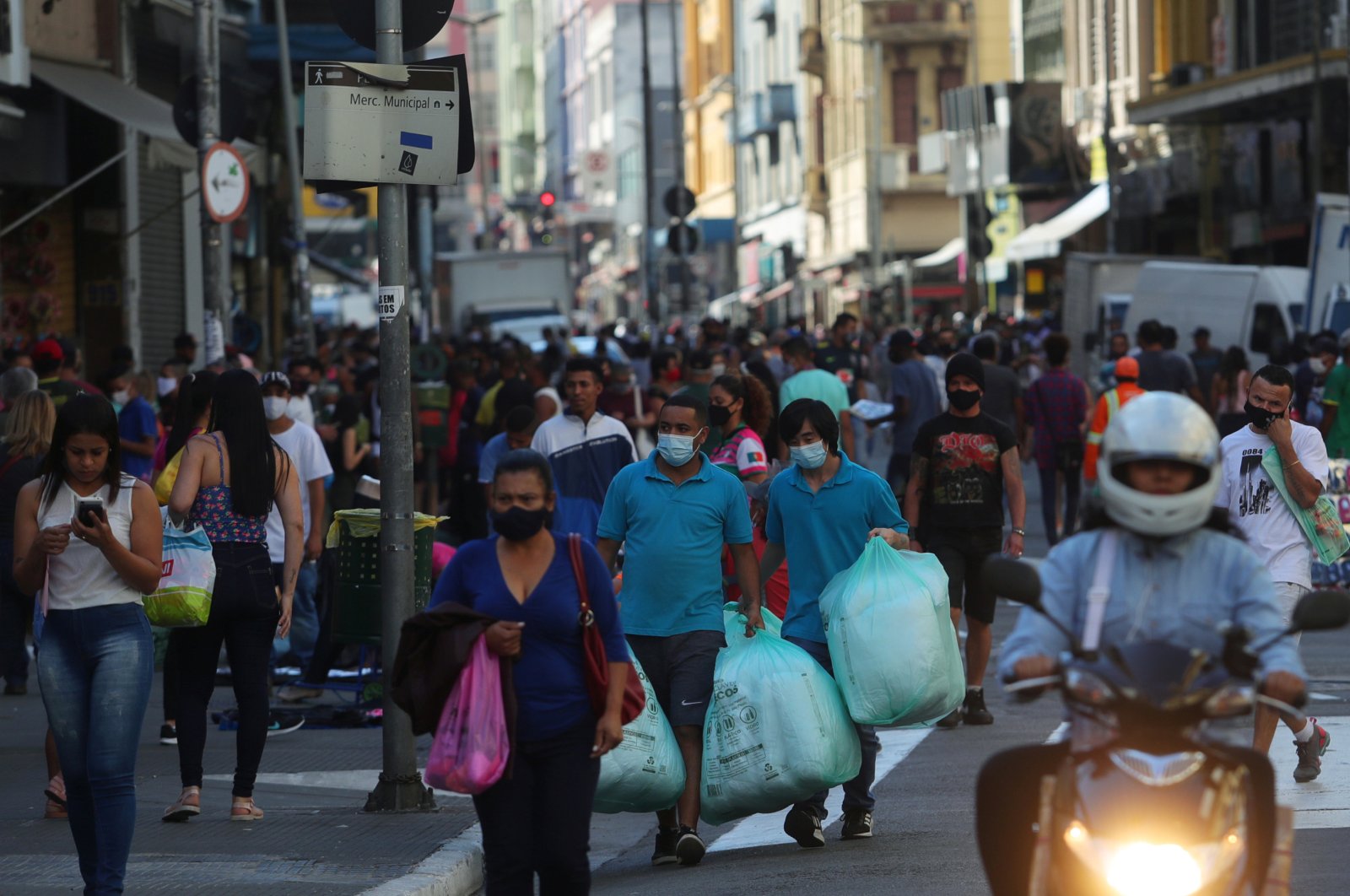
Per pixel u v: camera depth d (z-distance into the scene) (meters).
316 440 30.52
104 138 67.94
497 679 15.45
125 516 18.67
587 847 15.86
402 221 23.67
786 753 21.11
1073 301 90.94
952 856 20.42
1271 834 12.27
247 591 22.92
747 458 26.66
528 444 33.25
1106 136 112.38
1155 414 12.45
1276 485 23.50
